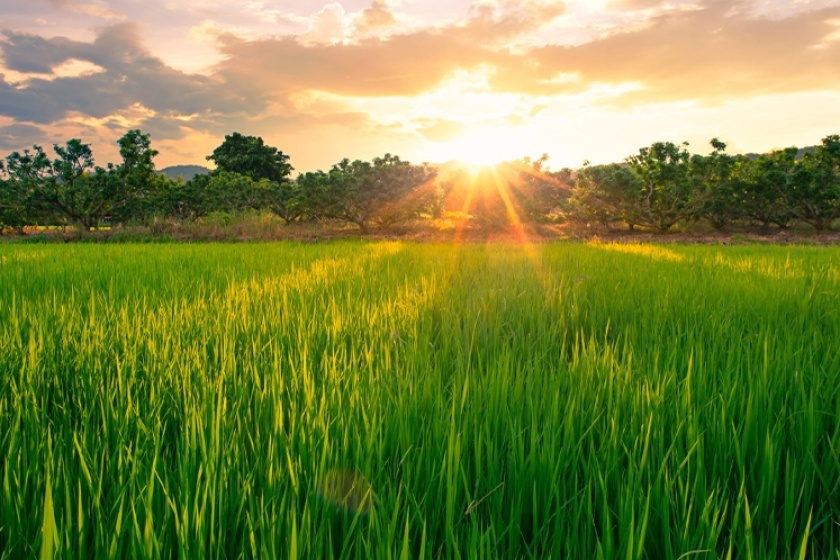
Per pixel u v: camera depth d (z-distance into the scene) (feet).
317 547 4.54
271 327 12.48
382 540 4.62
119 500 5.21
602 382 8.40
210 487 5.30
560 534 4.85
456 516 5.50
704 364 9.72
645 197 70.64
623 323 13.37
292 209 89.35
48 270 23.89
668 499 5.22
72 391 8.76
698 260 28.07
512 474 5.86
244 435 6.88
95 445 6.81
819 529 5.79
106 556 4.57
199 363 9.37
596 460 5.89
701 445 6.10
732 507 5.77
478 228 78.89
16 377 9.48
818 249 38.27
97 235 68.85
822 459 6.54
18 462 5.89
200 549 4.58
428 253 33.96
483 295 16.14
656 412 7.13
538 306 14.82
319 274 22.63
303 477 5.85
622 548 4.70
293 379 8.48
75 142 76.43
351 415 6.79
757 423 7.01
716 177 70.03
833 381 8.48
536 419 6.91
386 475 5.77
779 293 16.26
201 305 14.97
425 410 7.52
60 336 11.48
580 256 31.04
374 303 15.48
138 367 9.70
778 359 9.20
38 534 4.92
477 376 9.31
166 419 7.58
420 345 11.00
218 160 155.74
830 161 69.05
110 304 15.51
